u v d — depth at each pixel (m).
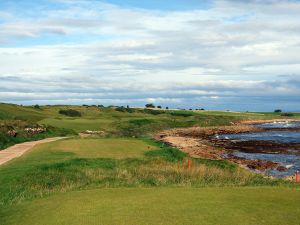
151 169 28.23
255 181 24.34
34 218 14.39
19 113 89.38
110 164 30.02
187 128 105.56
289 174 35.66
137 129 90.12
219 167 33.47
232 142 67.06
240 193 17.92
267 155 49.62
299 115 192.38
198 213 14.41
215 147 58.00
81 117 106.50
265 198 16.84
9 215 15.14
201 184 21.81
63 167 27.70
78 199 17.00
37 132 59.44
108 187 20.86
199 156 45.56
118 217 14.05
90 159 31.64
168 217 13.94
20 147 44.56
